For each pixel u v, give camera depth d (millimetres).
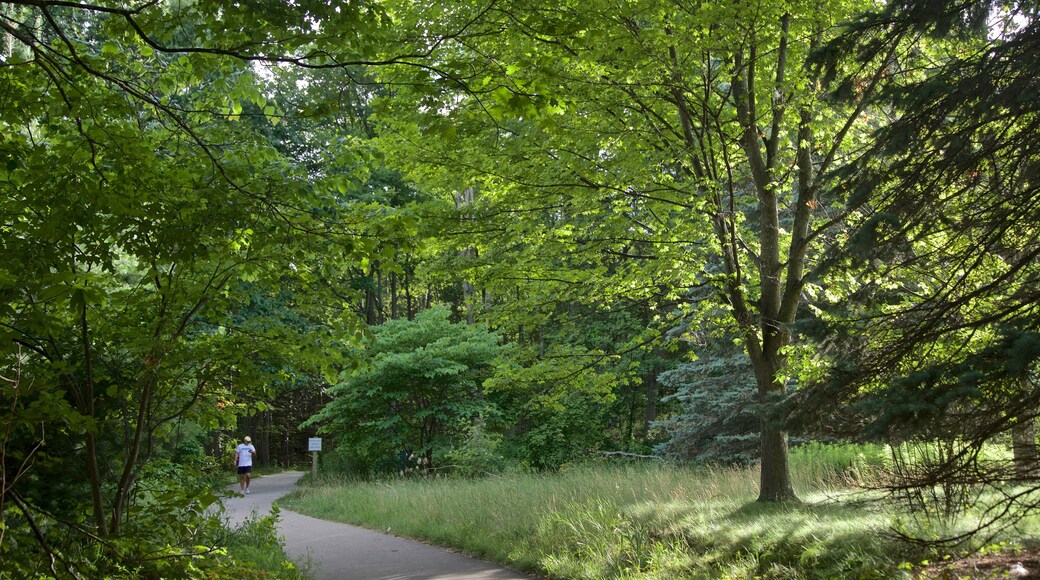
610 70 10461
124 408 8109
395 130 10867
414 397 26328
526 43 6793
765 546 8641
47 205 5965
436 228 11453
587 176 11195
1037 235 6641
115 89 7320
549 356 13578
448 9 8734
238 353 8211
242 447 24172
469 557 11203
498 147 10938
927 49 9758
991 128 6762
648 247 12414
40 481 7578
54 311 6379
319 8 5223
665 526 10414
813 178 12383
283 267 7902
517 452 26641
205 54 5953
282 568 9133
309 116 6062
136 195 6066
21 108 5984
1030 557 6586
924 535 7355
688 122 11328
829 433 6875
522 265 12023
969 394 5336
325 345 8547
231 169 6547
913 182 6887
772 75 11578
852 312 7633
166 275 7863
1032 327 5562
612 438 33344
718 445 20188
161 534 6250
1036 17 6359
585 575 9055
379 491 18453
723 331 13148
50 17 4973
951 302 6375
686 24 9805
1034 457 5598
